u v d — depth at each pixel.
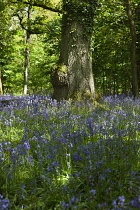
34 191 3.24
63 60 10.09
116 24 16.59
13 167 3.76
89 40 10.25
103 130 5.20
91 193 2.92
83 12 9.99
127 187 3.42
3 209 2.63
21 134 5.86
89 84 10.06
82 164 3.95
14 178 3.66
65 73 9.84
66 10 10.12
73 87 9.91
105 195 3.04
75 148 4.67
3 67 25.73
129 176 3.63
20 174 3.76
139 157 4.29
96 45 17.80
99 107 9.31
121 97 13.56
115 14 15.70
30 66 34.56
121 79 24.72
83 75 9.97
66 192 3.27
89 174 3.38
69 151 4.43
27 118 7.19
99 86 27.53
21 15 16.50
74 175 3.35
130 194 3.12
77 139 4.95
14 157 3.86
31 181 3.63
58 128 6.08
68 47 10.02
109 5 14.83
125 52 17.75
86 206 3.00
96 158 3.97
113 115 6.84
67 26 10.10
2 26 18.58
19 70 29.58
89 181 3.40
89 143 4.45
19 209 3.00
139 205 2.29
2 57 24.44
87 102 9.22
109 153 4.04
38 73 33.34
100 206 2.75
